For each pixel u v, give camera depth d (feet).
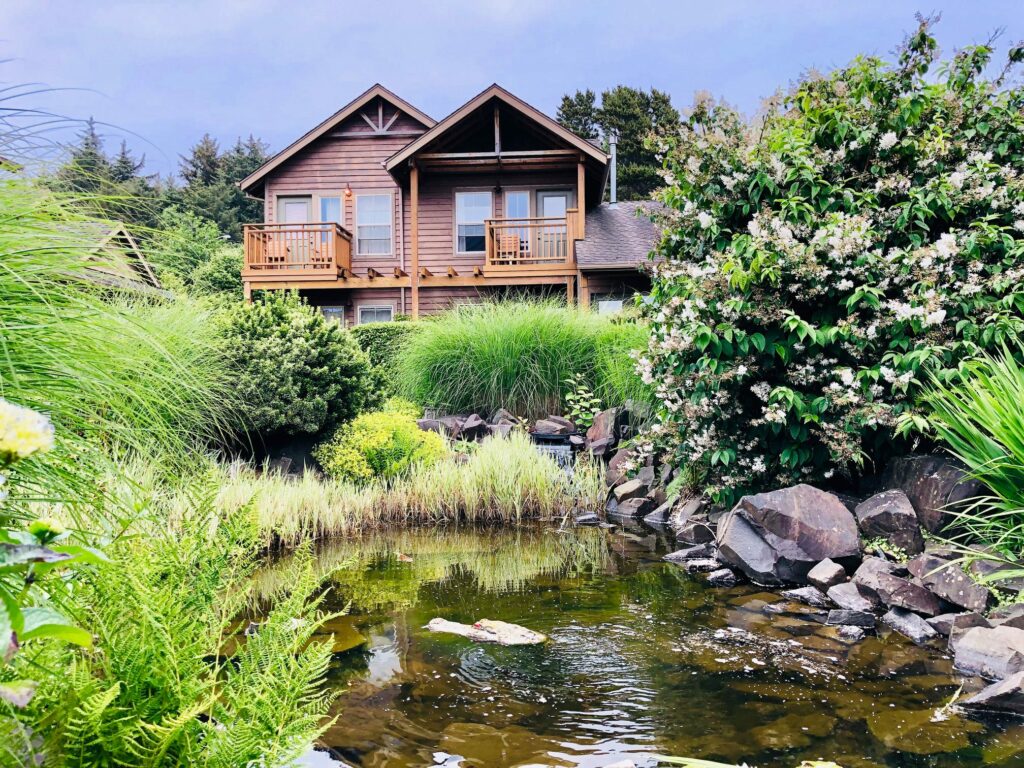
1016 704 7.64
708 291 15.14
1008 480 11.53
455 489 20.03
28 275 5.43
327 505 18.26
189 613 5.16
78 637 3.23
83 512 5.91
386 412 25.14
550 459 22.33
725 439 15.83
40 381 5.48
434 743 7.05
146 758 4.17
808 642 9.99
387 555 15.70
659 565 14.70
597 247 50.34
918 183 15.57
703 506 18.42
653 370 17.76
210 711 4.86
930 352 13.29
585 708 7.88
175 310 17.70
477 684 8.53
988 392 12.01
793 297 15.14
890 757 6.68
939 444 14.25
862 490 14.84
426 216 56.85
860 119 15.89
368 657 9.39
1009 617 9.70
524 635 10.23
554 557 15.51
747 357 15.19
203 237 64.13
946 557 11.72
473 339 29.43
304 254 55.93
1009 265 13.91
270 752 4.54
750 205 16.14
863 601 11.34
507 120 53.62
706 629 10.57
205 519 5.71
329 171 58.03
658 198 17.70
